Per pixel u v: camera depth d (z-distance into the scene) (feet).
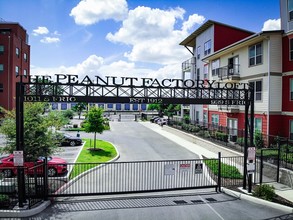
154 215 30.37
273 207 33.06
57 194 34.53
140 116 223.51
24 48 153.58
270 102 66.13
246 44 74.33
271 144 61.82
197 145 83.82
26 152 40.52
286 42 64.90
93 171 49.44
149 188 39.81
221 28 105.09
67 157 62.39
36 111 41.60
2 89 132.05
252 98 39.09
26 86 35.01
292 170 41.81
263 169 47.01
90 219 28.99
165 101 37.24
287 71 64.90
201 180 44.04
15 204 31.55
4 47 132.67
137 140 93.97
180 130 106.11
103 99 35.12
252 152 37.73
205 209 32.40
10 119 42.60
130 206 33.12
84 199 35.50
